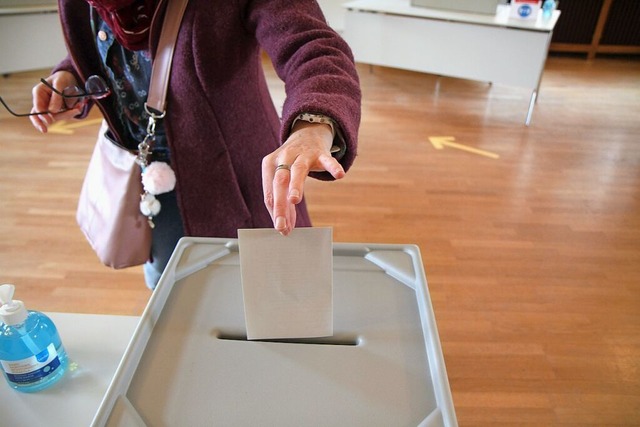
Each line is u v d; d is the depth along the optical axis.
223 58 0.84
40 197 2.46
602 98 4.11
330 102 0.59
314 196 2.55
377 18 3.72
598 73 4.76
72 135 3.12
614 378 1.59
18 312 0.66
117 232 1.08
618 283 2.02
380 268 0.72
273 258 0.55
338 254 0.75
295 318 0.59
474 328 1.77
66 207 2.39
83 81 1.00
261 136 0.99
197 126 0.91
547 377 1.59
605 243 2.26
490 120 3.59
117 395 0.53
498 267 2.08
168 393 0.54
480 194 2.62
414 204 2.51
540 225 2.38
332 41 0.72
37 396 0.69
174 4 0.81
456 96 4.05
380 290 0.68
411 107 3.79
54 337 0.71
